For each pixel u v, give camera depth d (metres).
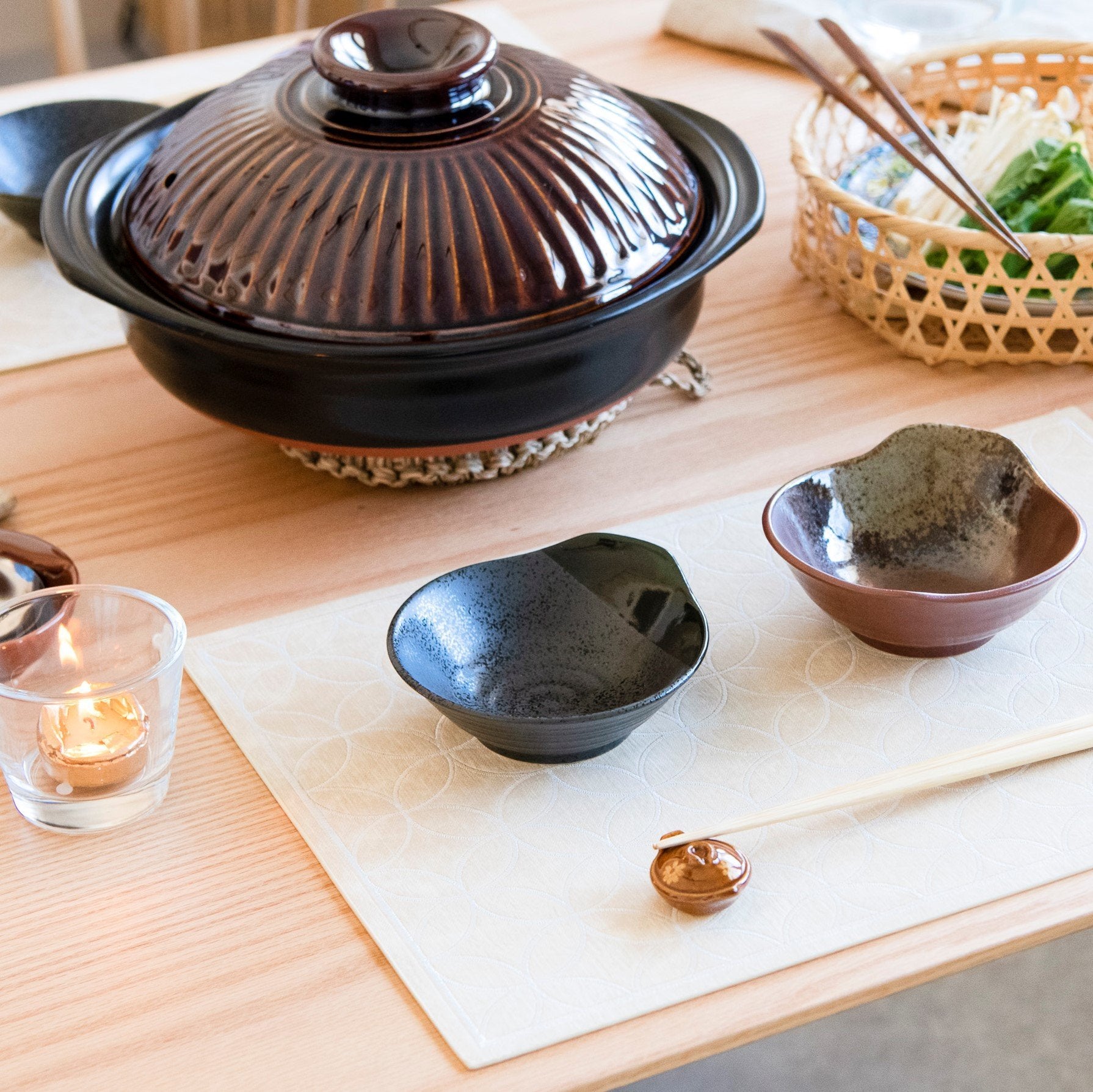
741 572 1.24
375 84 1.20
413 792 1.14
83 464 1.33
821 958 1.07
